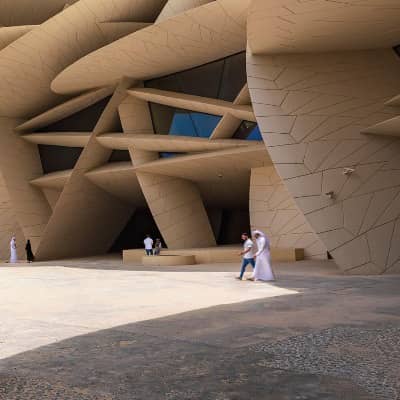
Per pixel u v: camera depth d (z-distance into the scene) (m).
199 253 22.92
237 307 8.62
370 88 14.63
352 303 8.64
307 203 14.12
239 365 4.78
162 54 23.19
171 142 25.30
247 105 22.61
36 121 31.42
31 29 27.16
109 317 8.06
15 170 32.62
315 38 13.79
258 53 15.06
